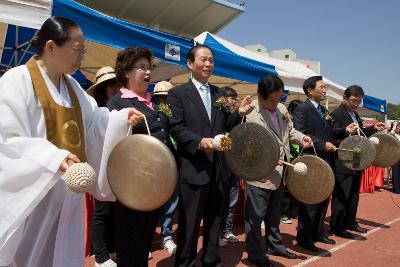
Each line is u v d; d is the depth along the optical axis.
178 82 11.38
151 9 14.84
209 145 3.10
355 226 5.71
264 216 4.17
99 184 2.40
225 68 6.16
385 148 5.56
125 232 2.96
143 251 3.03
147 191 2.08
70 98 2.24
